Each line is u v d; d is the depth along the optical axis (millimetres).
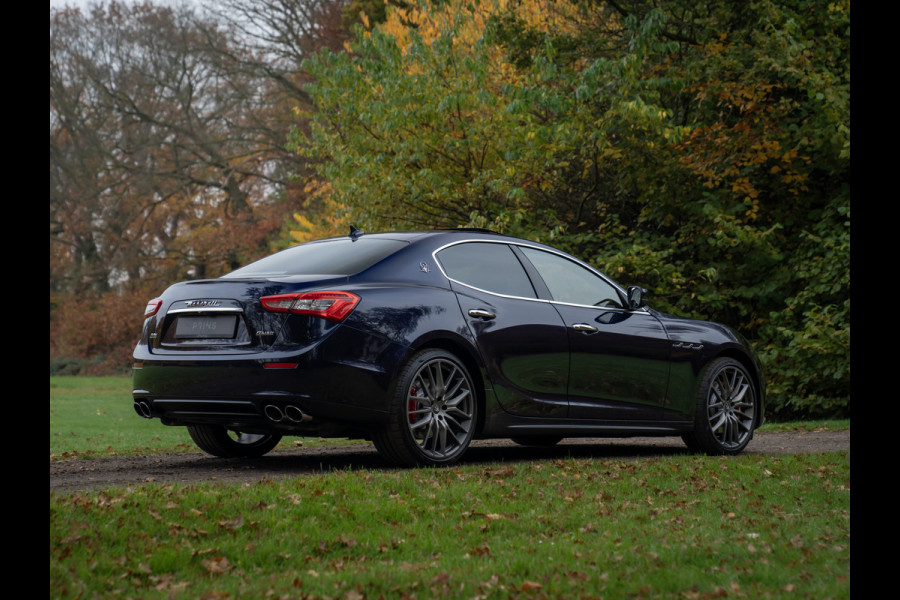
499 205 13398
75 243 41656
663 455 7246
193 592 3186
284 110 39000
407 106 12523
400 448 5598
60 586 3203
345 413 5434
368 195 12820
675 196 14203
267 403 5375
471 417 5922
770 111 13758
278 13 39281
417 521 4180
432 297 5867
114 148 40688
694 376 7184
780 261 13875
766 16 13570
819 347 12156
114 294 40688
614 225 14320
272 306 5461
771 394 13219
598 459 6633
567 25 15734
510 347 6141
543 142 12625
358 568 3469
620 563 3480
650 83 13258
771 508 4598
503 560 3520
